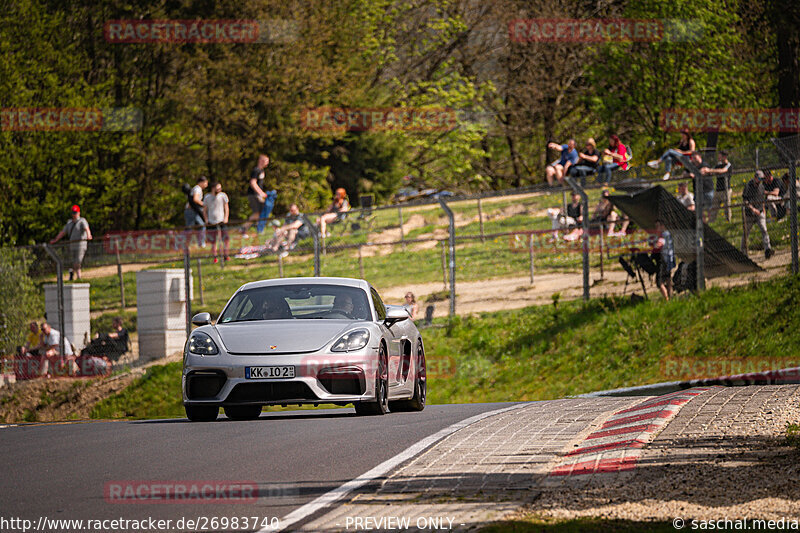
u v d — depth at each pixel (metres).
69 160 142.50
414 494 22.88
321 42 162.75
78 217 110.19
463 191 199.00
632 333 77.81
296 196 159.62
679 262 81.69
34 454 31.89
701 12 151.75
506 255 109.12
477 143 195.00
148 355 89.81
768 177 80.38
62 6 149.38
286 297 43.75
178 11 158.00
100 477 26.67
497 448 28.70
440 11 185.50
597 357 76.69
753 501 20.98
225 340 39.94
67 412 84.25
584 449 27.52
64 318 92.06
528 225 118.56
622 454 25.94
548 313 86.81
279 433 34.94
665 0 153.88
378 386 40.41
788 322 70.88
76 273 103.06
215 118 158.25
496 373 79.88
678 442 27.55
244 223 103.88
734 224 81.69
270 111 157.50
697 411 33.16
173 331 90.00
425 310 94.50
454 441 30.61
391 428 35.47
